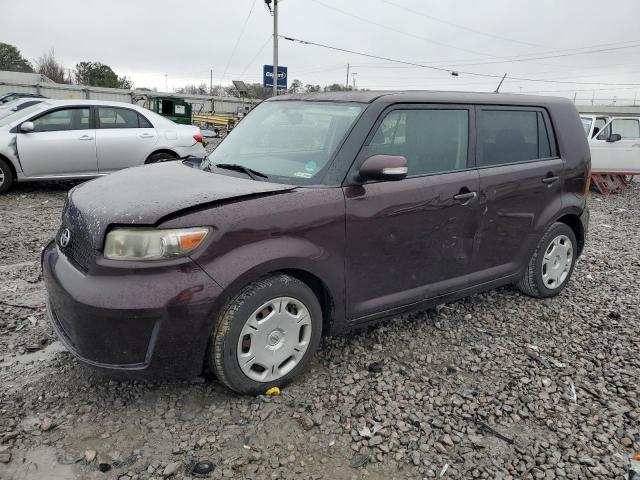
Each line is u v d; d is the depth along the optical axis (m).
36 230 6.86
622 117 13.77
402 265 3.64
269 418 2.98
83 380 3.28
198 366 2.89
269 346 3.09
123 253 2.72
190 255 2.75
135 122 9.88
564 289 5.30
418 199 3.61
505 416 3.12
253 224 2.92
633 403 3.29
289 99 4.21
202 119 31.83
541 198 4.53
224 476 2.54
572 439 2.93
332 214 3.20
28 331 3.90
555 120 4.73
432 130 3.83
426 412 3.11
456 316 4.49
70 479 2.48
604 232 8.55
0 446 2.67
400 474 2.62
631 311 4.80
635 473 2.66
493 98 4.31
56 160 9.14
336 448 2.77
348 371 3.51
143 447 2.71
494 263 4.32
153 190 3.12
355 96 3.75
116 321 2.67
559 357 3.87
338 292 3.33
